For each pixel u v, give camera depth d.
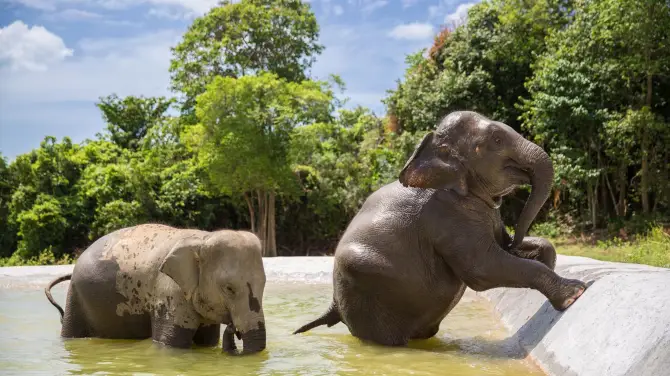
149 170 33.91
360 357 6.36
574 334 5.43
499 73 30.66
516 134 6.56
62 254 32.09
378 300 6.87
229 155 28.23
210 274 6.52
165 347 6.82
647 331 4.34
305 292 12.21
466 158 6.50
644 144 23.30
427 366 5.92
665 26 22.00
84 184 34.25
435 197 6.70
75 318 7.72
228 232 6.68
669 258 12.60
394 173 29.67
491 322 8.56
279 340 7.39
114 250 7.62
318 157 32.53
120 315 7.40
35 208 31.86
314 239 35.12
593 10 23.88
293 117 29.19
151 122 44.28
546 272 6.23
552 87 24.31
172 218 33.44
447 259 6.59
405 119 32.50
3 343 7.36
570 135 25.09
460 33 32.28
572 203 27.62
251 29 43.09
